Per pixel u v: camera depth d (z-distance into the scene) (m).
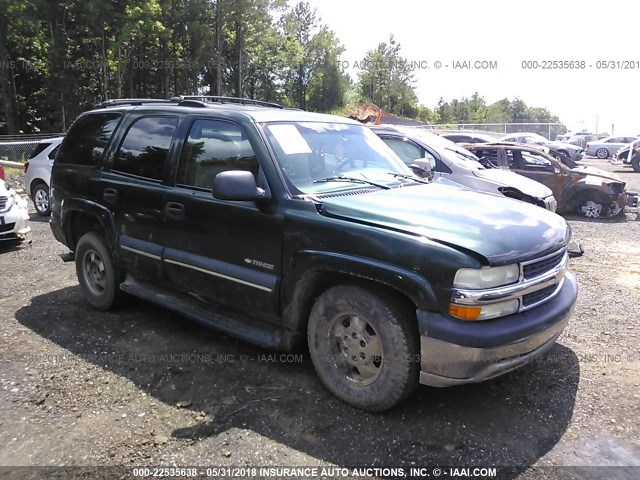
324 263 3.12
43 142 10.97
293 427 3.04
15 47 36.84
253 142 3.62
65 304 5.19
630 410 3.23
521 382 3.57
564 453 2.81
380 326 3.00
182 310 4.10
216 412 3.21
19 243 8.12
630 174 21.11
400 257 2.87
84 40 36.31
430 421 3.10
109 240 4.61
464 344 2.74
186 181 3.99
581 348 4.13
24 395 3.42
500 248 2.87
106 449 2.85
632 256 7.33
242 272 3.58
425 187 3.98
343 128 4.36
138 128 4.54
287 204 3.37
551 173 11.07
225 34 47.28
